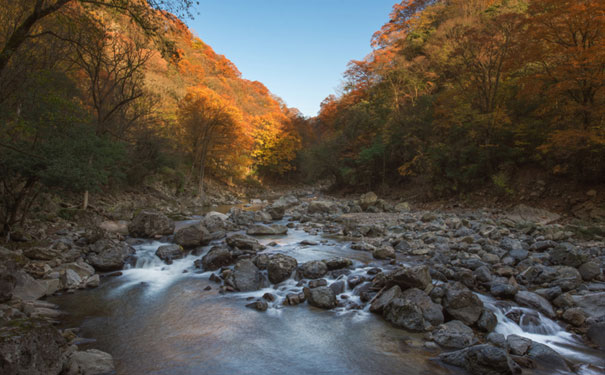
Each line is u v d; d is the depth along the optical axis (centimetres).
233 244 1259
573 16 1772
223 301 819
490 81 2522
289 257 1023
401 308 682
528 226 1548
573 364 528
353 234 1596
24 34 877
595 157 1895
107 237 1271
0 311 609
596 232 1372
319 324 693
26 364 414
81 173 1059
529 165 2364
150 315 737
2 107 999
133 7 1014
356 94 5375
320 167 4722
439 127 3016
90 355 523
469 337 590
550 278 842
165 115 3931
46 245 1109
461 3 4403
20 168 1004
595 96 1845
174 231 1582
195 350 590
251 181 5981
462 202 2600
